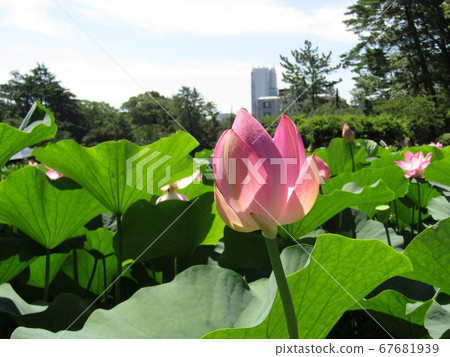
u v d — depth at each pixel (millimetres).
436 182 2633
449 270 1312
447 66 31891
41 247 1992
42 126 1934
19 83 57938
